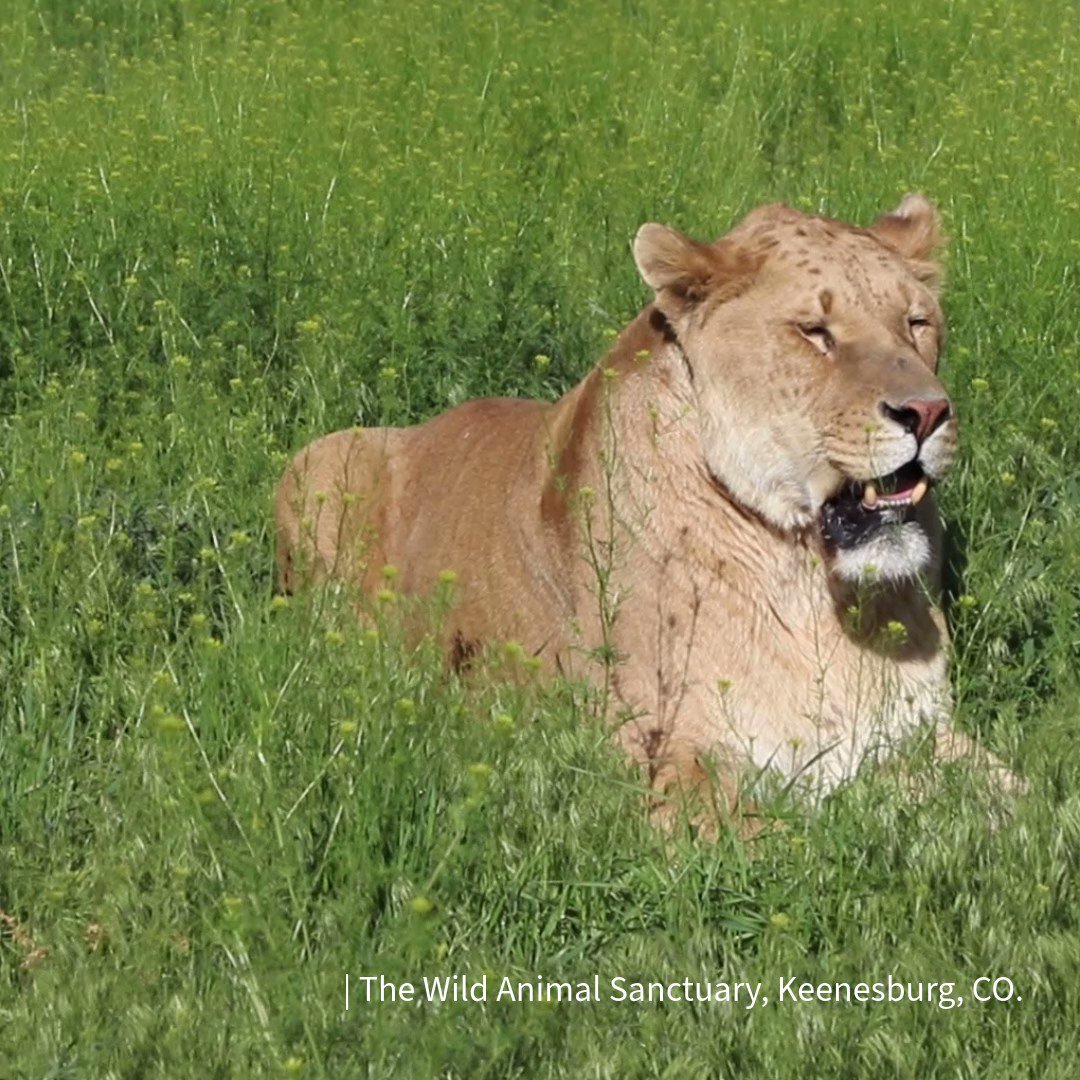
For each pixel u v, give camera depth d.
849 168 19.06
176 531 11.70
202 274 15.30
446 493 11.92
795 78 22.42
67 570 10.71
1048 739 9.76
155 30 25.80
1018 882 8.56
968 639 10.62
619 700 10.28
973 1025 7.72
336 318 14.62
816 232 10.33
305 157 18.78
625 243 17.02
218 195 17.03
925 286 10.61
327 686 9.23
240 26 23.94
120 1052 7.46
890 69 23.06
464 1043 7.29
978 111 20.47
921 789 9.34
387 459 12.59
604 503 10.55
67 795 9.26
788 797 9.70
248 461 12.59
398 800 8.61
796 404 9.95
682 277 10.27
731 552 10.20
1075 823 8.88
